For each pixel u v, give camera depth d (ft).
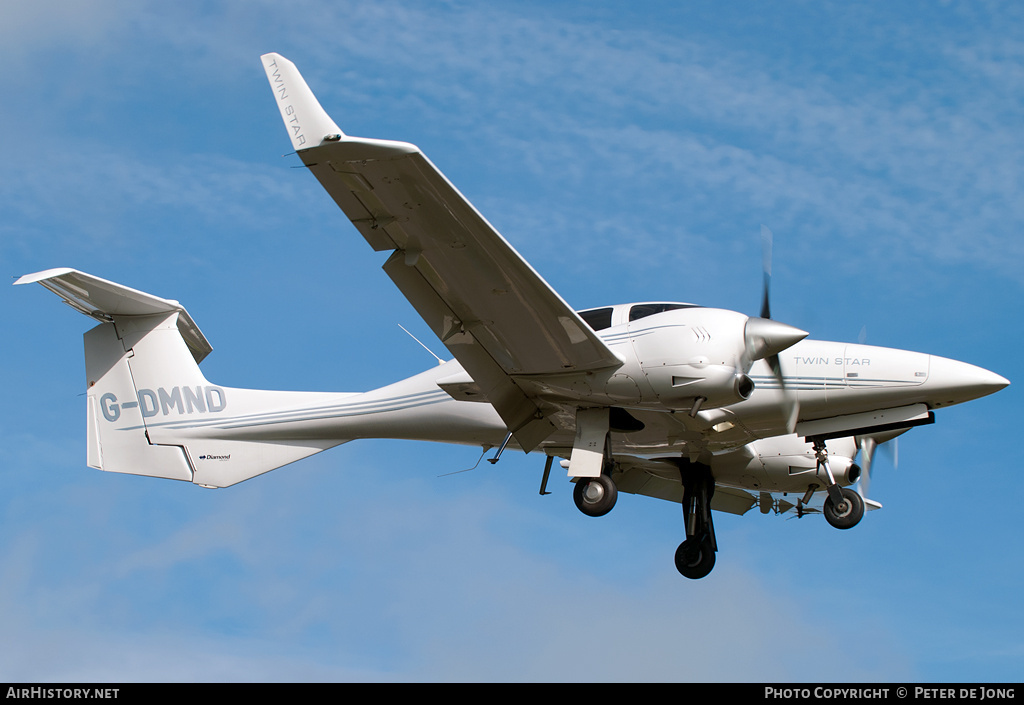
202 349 158.30
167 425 148.87
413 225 95.09
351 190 90.84
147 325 152.15
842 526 143.43
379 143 83.41
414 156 85.15
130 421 150.10
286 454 145.48
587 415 115.24
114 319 152.66
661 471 149.69
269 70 86.94
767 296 121.19
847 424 121.49
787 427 119.03
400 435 138.92
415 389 136.56
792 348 120.57
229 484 146.00
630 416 120.26
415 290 104.68
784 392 118.83
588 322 114.52
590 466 112.06
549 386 113.80
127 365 151.53
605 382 109.70
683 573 138.72
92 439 150.30
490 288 102.32
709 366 105.29
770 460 150.10
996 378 115.34
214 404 147.95
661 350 107.04
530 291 101.50
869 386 117.08
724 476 153.69
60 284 142.72
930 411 119.03
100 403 151.33
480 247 96.94
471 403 132.57
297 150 84.64
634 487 158.92
